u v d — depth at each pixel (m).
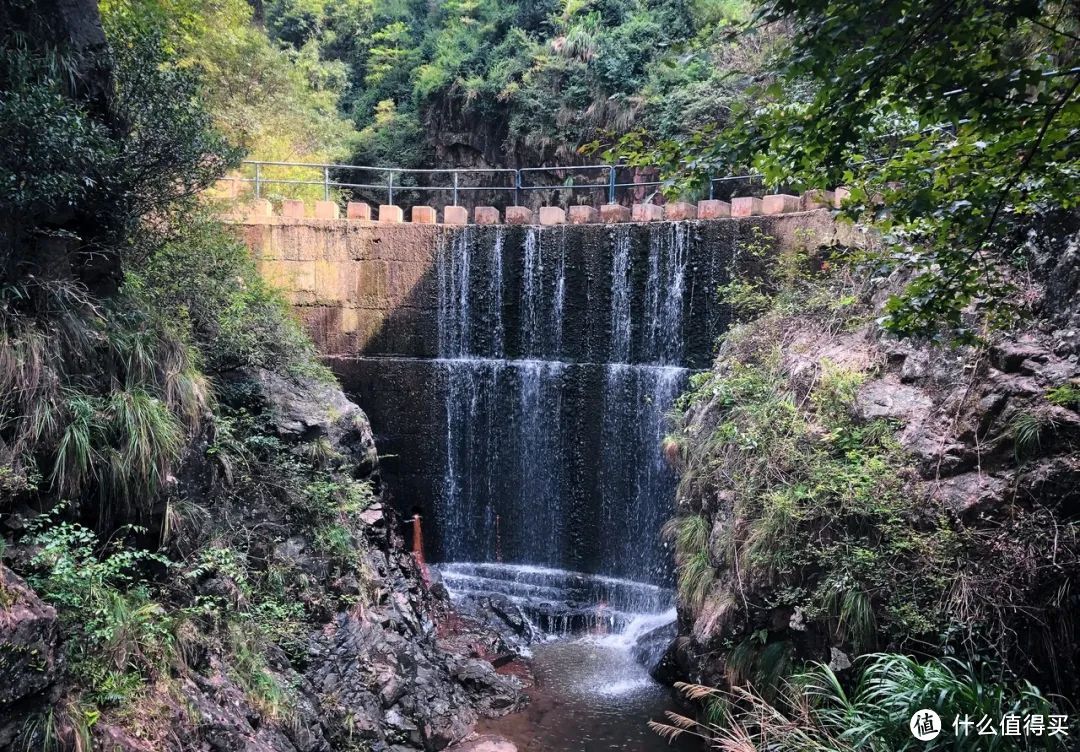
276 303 9.67
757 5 3.14
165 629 4.72
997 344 5.75
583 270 11.24
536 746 6.75
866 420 6.33
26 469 4.44
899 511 5.56
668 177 3.71
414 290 11.84
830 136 3.06
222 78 14.29
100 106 5.60
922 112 2.92
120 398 5.10
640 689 7.91
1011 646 4.91
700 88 13.73
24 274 4.95
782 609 6.07
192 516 5.85
